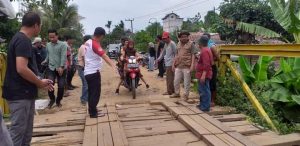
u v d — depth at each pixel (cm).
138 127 624
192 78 984
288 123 642
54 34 803
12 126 420
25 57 404
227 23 1502
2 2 532
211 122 606
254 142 521
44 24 3003
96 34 657
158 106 811
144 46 3559
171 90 971
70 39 1116
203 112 688
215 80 789
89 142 521
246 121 652
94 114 677
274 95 659
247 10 1425
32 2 1458
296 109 654
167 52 959
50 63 811
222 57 792
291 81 661
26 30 419
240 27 1127
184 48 835
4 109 730
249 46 671
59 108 817
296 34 856
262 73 830
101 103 834
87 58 669
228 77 798
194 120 625
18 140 421
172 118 687
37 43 888
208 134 539
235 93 769
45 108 814
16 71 415
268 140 535
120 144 509
